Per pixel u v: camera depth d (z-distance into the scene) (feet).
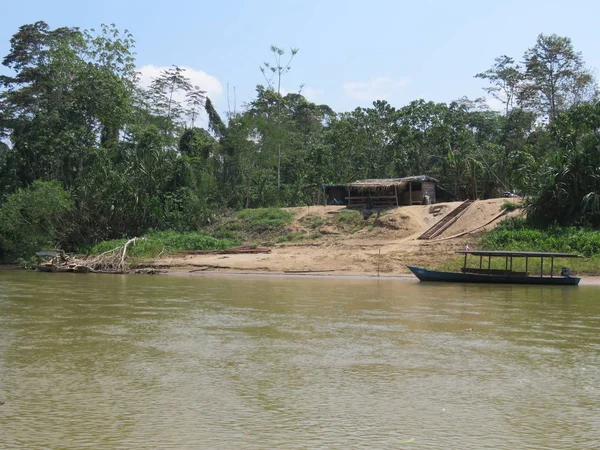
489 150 213.46
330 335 51.60
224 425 28.76
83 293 84.69
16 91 232.94
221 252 145.07
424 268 109.40
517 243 124.16
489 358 43.04
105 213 165.78
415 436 27.40
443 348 46.37
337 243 146.00
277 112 250.98
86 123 215.72
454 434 27.71
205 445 26.20
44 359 42.39
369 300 76.23
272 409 31.27
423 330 54.08
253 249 144.46
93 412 30.71
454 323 58.03
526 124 216.13
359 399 33.06
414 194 170.40
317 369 39.68
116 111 213.05
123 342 48.39
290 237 158.10
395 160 217.56
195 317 61.57
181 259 138.21
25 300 75.97
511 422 29.43
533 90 216.13
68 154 204.03
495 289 90.94
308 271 122.62
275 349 45.83
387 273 117.70
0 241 166.91
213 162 222.48
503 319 60.54
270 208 179.63
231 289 90.84
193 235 159.63
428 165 227.81
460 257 121.29
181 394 33.91
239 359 42.50
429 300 76.23
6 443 26.32
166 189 181.16
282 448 25.88
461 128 222.89
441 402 32.60
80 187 169.99
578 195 128.98
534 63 215.72
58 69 220.84
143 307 69.31
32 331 53.21
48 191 164.55
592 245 117.29
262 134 222.69
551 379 37.47
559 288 93.20
